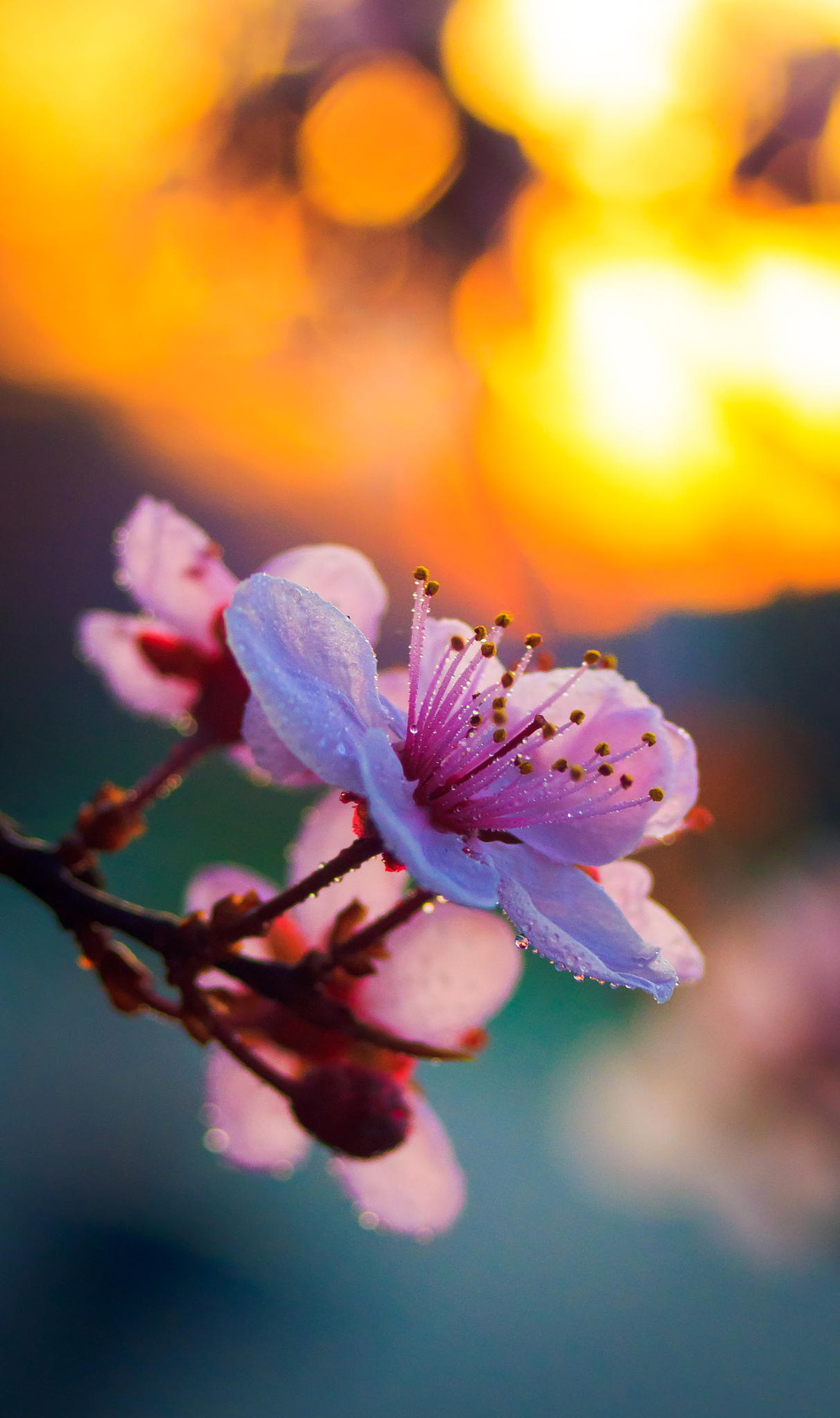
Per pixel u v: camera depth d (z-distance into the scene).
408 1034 0.15
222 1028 0.14
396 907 0.14
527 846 0.14
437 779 0.14
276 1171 0.15
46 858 0.14
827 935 0.31
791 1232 0.31
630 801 0.14
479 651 0.14
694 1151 0.32
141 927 0.14
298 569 0.15
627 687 0.14
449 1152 0.15
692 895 0.34
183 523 0.15
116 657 0.16
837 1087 0.30
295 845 0.15
